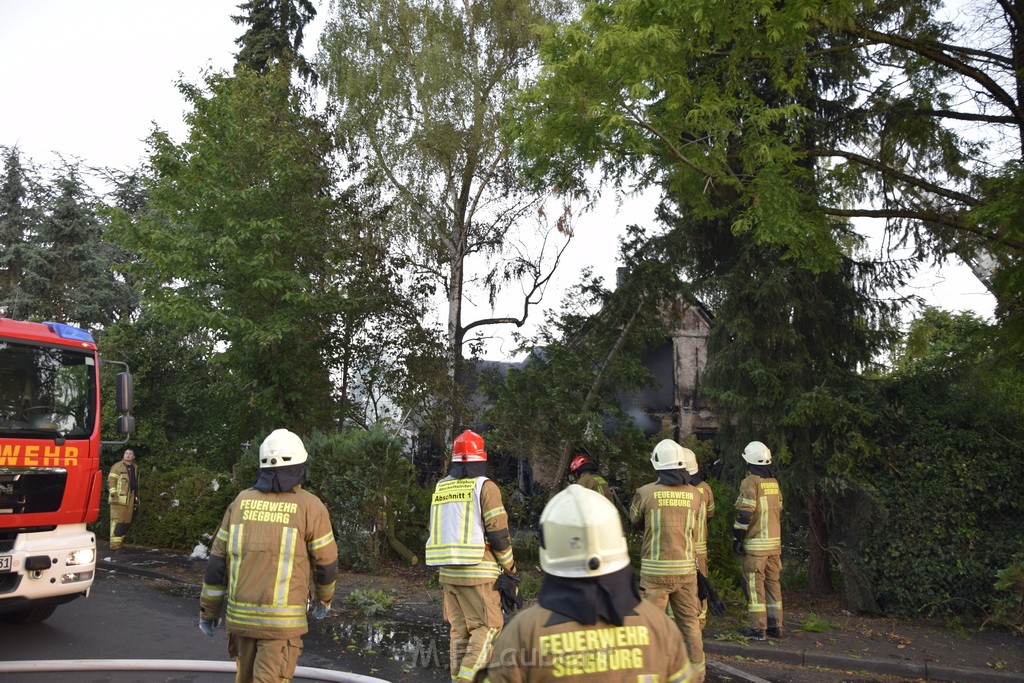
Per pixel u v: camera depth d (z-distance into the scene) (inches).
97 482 314.8
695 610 263.4
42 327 310.8
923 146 443.5
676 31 356.2
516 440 451.8
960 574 373.4
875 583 392.5
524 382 454.3
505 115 442.0
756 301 427.2
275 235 520.1
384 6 713.0
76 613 341.1
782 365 417.7
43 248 1065.5
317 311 559.5
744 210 414.9
